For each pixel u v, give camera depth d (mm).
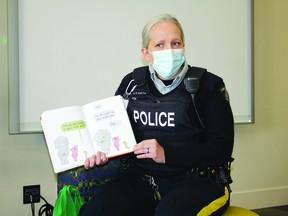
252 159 2498
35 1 1882
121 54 2068
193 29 2225
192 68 1359
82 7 1972
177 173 1269
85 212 1174
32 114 1919
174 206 1071
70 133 1329
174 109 1280
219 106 1283
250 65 2371
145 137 1334
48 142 1311
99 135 1342
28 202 1966
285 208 2529
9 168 1938
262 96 2500
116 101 1375
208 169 1256
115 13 2041
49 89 1941
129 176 1347
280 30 2523
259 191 2512
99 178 1619
